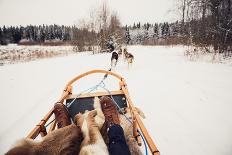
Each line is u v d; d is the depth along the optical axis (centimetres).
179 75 743
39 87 629
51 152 179
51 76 782
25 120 402
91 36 2591
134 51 2327
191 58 1174
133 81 672
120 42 2869
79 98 319
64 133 194
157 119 385
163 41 4100
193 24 1423
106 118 241
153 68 932
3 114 433
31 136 194
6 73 859
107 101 263
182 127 355
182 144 307
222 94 516
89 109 301
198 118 389
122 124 260
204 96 505
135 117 227
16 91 594
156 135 331
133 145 231
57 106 260
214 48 1222
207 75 728
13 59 1656
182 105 451
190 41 1470
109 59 1377
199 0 1240
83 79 712
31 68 988
